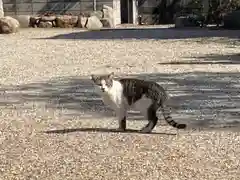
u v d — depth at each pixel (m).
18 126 8.59
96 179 5.80
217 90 11.40
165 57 18.00
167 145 7.07
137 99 7.78
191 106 9.80
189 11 37.12
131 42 23.73
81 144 7.25
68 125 8.56
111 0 37.12
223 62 16.27
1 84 13.02
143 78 13.22
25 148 7.17
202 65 15.65
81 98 10.89
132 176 5.86
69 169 6.18
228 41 23.02
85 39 25.95
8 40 25.97
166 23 39.22
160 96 7.78
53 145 7.27
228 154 6.65
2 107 10.23
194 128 8.14
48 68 15.95
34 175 6.02
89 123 8.66
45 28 34.31
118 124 8.31
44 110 9.84
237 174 5.91
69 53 19.92
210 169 6.07
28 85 12.75
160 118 8.80
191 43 22.69
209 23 32.81
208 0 33.38
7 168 6.30
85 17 34.97
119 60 17.50
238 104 9.95
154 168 6.12
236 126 8.25
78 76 14.07
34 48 21.97
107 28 34.41
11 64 17.02
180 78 13.12
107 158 6.55
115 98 7.79
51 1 37.19
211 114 9.15
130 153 6.73
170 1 38.88
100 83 7.69
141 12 39.62
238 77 13.15
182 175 5.87
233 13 30.27
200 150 6.83
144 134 7.75
